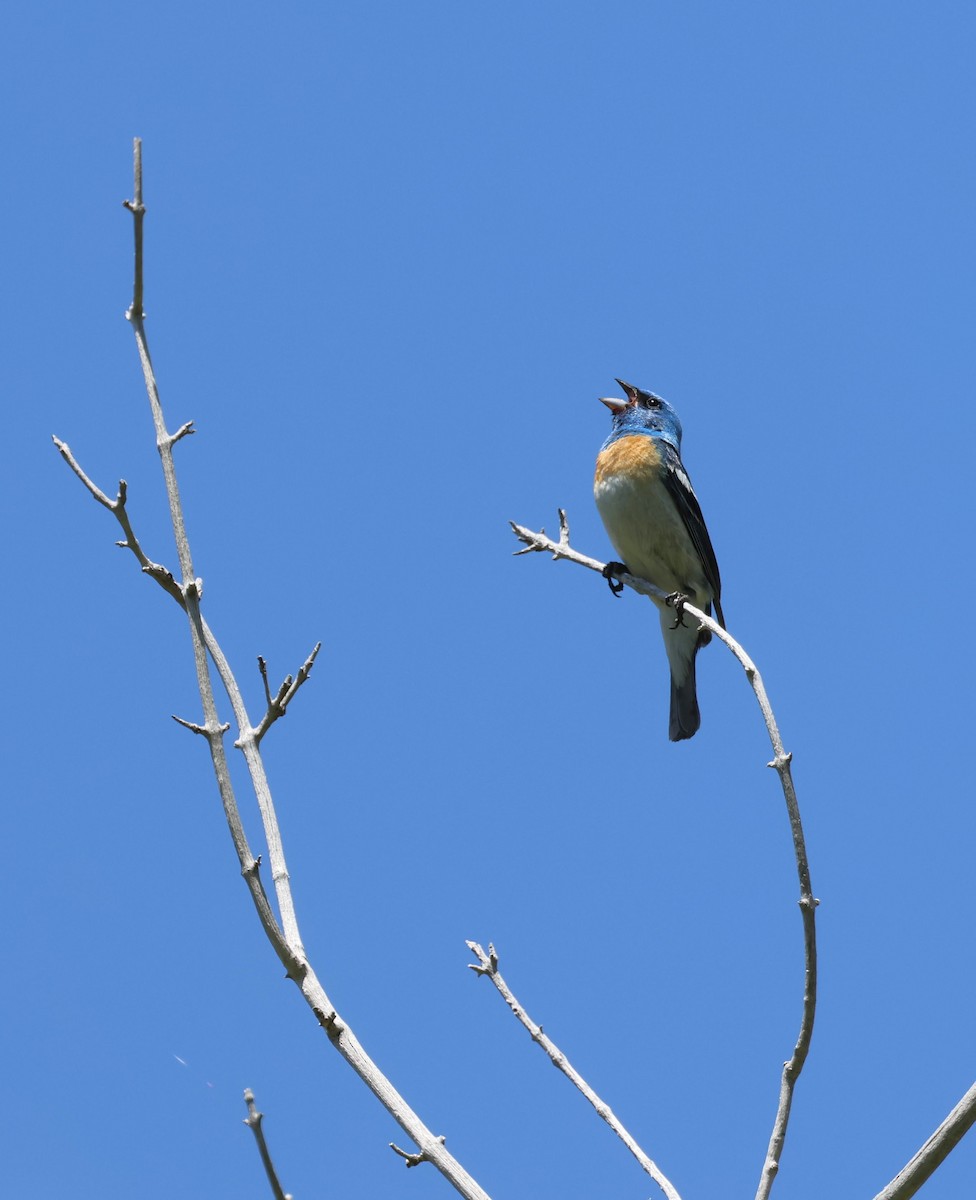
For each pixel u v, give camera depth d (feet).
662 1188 24.68
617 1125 25.91
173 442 27.09
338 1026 23.76
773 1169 23.36
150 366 27.35
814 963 24.14
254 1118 20.76
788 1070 24.02
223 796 24.97
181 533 26.68
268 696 26.71
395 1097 23.16
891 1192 22.13
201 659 25.91
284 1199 20.66
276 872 25.17
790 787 25.54
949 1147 21.90
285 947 24.14
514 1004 27.53
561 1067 26.91
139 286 27.45
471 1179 22.47
